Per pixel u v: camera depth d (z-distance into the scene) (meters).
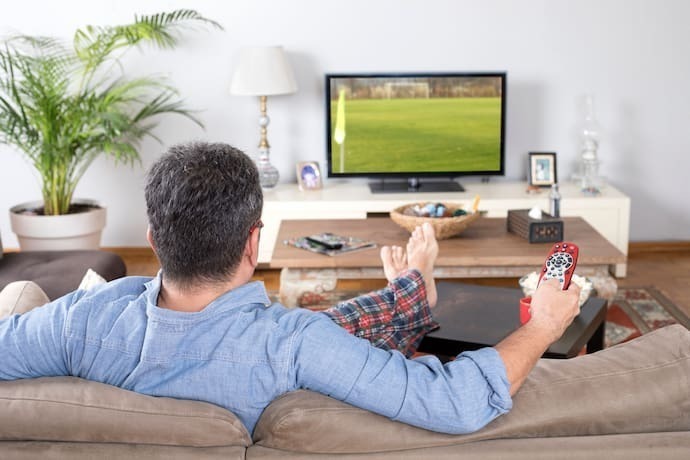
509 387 1.19
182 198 1.17
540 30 4.70
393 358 1.18
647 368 1.25
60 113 4.22
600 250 3.35
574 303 1.29
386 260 2.05
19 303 1.61
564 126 4.83
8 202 4.78
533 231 3.47
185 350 1.20
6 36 4.58
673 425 1.22
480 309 2.74
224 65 4.70
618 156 4.87
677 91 4.78
